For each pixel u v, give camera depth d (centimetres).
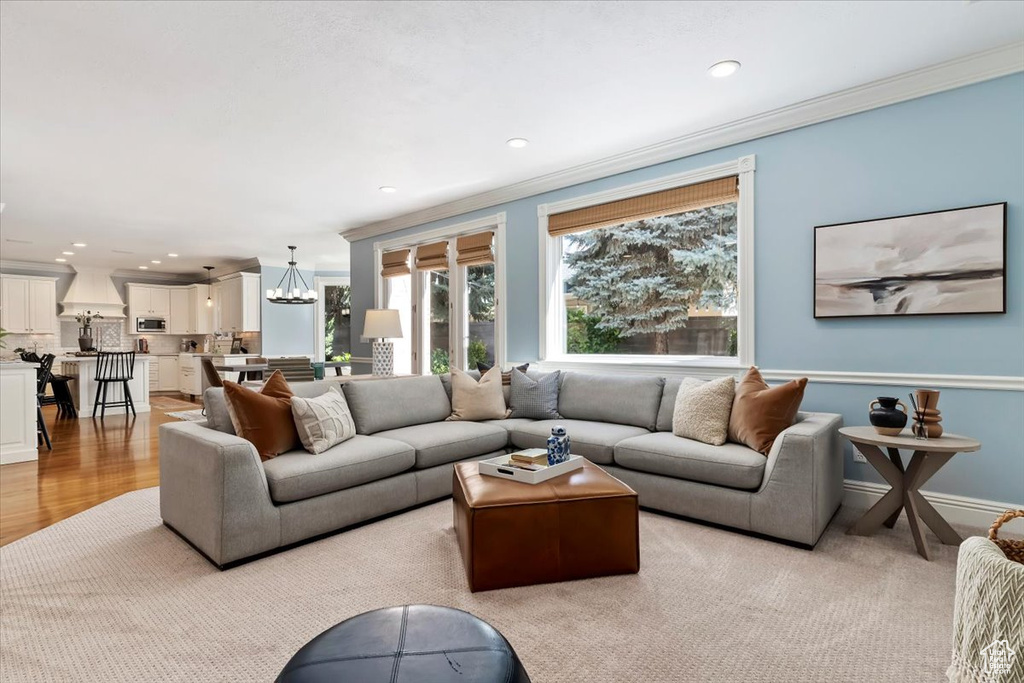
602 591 204
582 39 240
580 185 427
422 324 577
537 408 386
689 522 279
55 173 418
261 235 668
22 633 176
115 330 959
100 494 339
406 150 379
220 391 289
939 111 273
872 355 296
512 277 477
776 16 225
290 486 244
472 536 204
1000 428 261
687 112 320
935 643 167
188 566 228
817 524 241
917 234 279
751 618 183
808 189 315
